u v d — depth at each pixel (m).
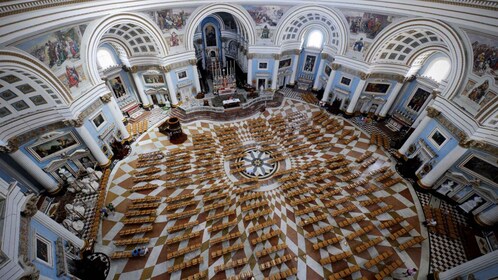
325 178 19.11
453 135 15.33
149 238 14.94
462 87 14.84
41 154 16.36
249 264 13.62
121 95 25.81
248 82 29.77
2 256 6.87
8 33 11.30
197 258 13.52
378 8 17.80
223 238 14.53
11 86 13.02
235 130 24.86
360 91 23.97
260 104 28.58
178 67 25.19
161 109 27.55
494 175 13.97
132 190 18.03
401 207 16.84
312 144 22.84
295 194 17.58
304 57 29.58
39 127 15.55
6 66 11.83
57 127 16.44
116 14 17.61
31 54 13.09
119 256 13.76
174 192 17.98
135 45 22.70
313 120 25.98
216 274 13.17
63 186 18.34
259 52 26.52
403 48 20.14
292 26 24.97
